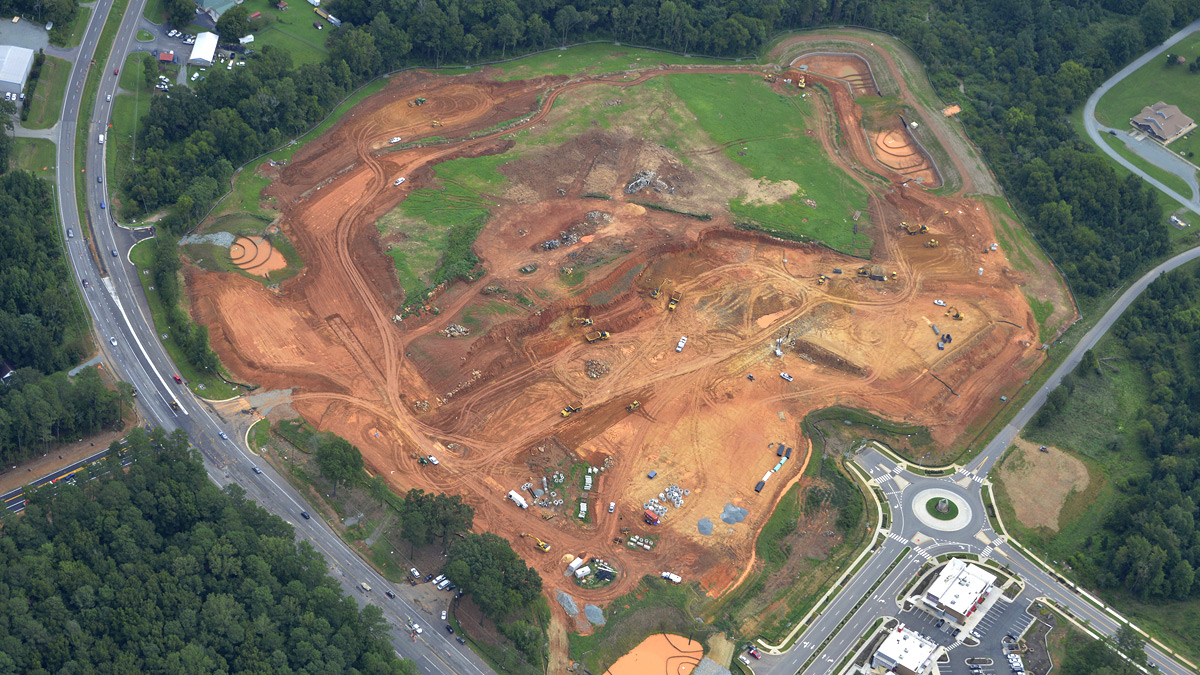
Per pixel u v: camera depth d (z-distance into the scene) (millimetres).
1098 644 187625
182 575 173875
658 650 187375
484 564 184750
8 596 163875
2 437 189250
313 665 167875
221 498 185875
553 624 188125
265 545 180625
